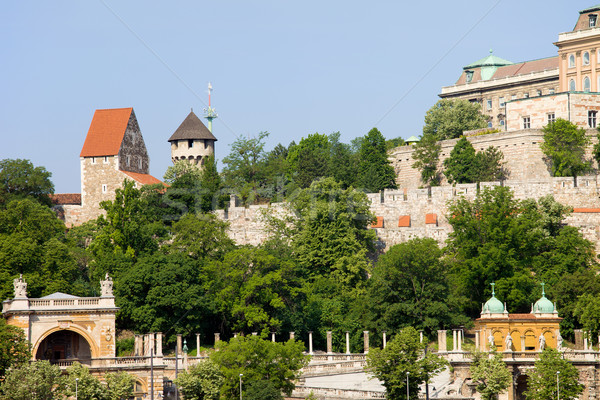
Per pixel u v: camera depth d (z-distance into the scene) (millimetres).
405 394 124125
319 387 132375
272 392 124750
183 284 163750
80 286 167375
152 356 131125
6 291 159375
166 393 136750
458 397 128000
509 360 136125
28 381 118125
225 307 166125
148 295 161625
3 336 126062
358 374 148625
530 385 131000
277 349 130750
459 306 168125
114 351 137125
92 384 121875
